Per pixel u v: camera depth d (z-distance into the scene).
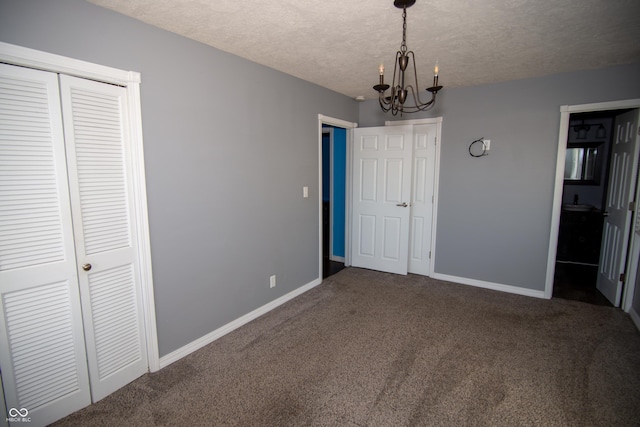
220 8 1.88
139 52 2.03
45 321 1.75
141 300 2.18
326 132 5.39
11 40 1.53
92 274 1.92
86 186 1.85
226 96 2.62
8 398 1.65
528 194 3.54
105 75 1.88
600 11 1.92
